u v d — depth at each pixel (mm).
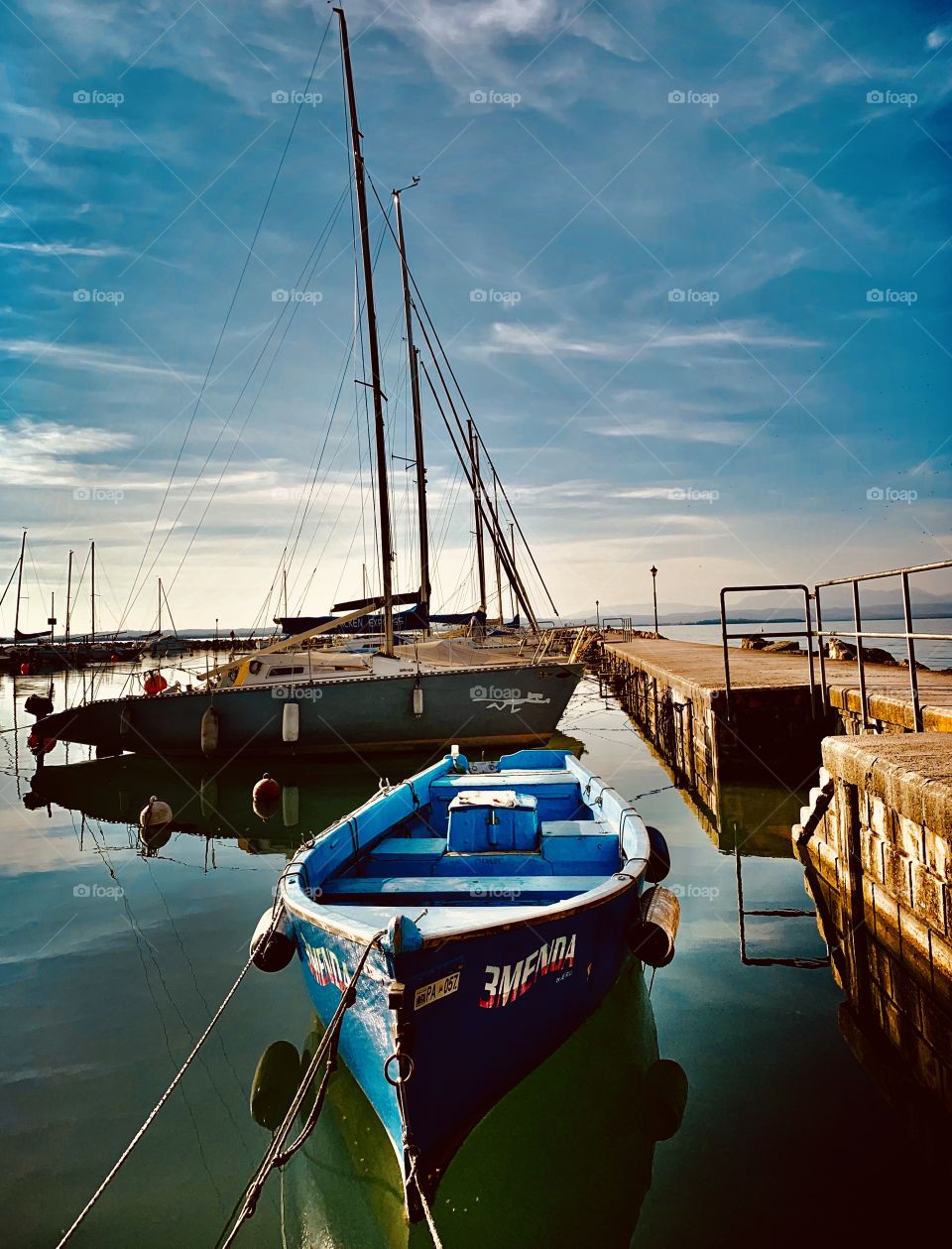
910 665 7672
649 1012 5590
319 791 14578
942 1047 4770
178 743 16672
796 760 11992
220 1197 3977
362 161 16125
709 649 30047
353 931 3867
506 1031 4215
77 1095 4898
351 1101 4703
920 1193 3732
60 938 7641
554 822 7152
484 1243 3697
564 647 27078
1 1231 3738
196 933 7770
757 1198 3742
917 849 5234
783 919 7414
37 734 17562
